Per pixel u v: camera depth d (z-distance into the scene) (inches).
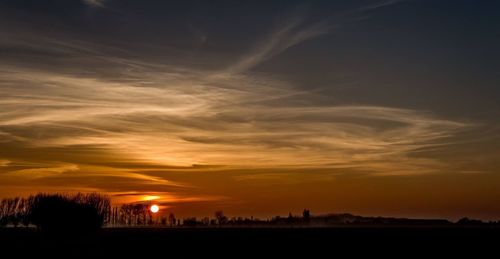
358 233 4948.3
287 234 4709.6
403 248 2810.0
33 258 2010.3
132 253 2310.5
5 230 3393.2
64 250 2361.0
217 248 2714.1
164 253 2354.8
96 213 3031.5
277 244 3110.2
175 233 4712.1
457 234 4434.1
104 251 2377.0
